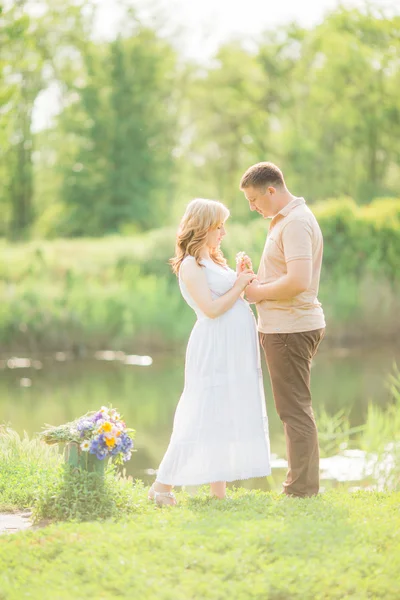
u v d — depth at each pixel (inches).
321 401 521.3
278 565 166.9
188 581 159.6
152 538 180.4
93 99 1772.9
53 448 305.6
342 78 1652.3
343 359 732.0
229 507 215.0
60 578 164.2
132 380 638.5
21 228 1796.3
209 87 1855.3
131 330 810.2
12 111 768.9
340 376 629.0
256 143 1847.9
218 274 222.5
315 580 161.5
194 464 220.8
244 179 229.9
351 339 831.7
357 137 1669.5
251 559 169.3
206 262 223.0
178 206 1820.9
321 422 442.0
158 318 814.5
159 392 579.5
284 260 227.6
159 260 868.6
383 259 845.2
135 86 1800.0
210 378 221.9
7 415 485.4
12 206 1812.3
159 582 160.2
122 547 177.2
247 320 225.9
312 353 233.0
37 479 249.9
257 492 248.8
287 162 1764.3
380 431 414.0
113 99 1787.6
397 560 171.6
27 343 795.4
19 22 741.3
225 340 222.5
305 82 1743.4
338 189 1695.4
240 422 221.5
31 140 1772.9
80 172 1808.6
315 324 230.5
